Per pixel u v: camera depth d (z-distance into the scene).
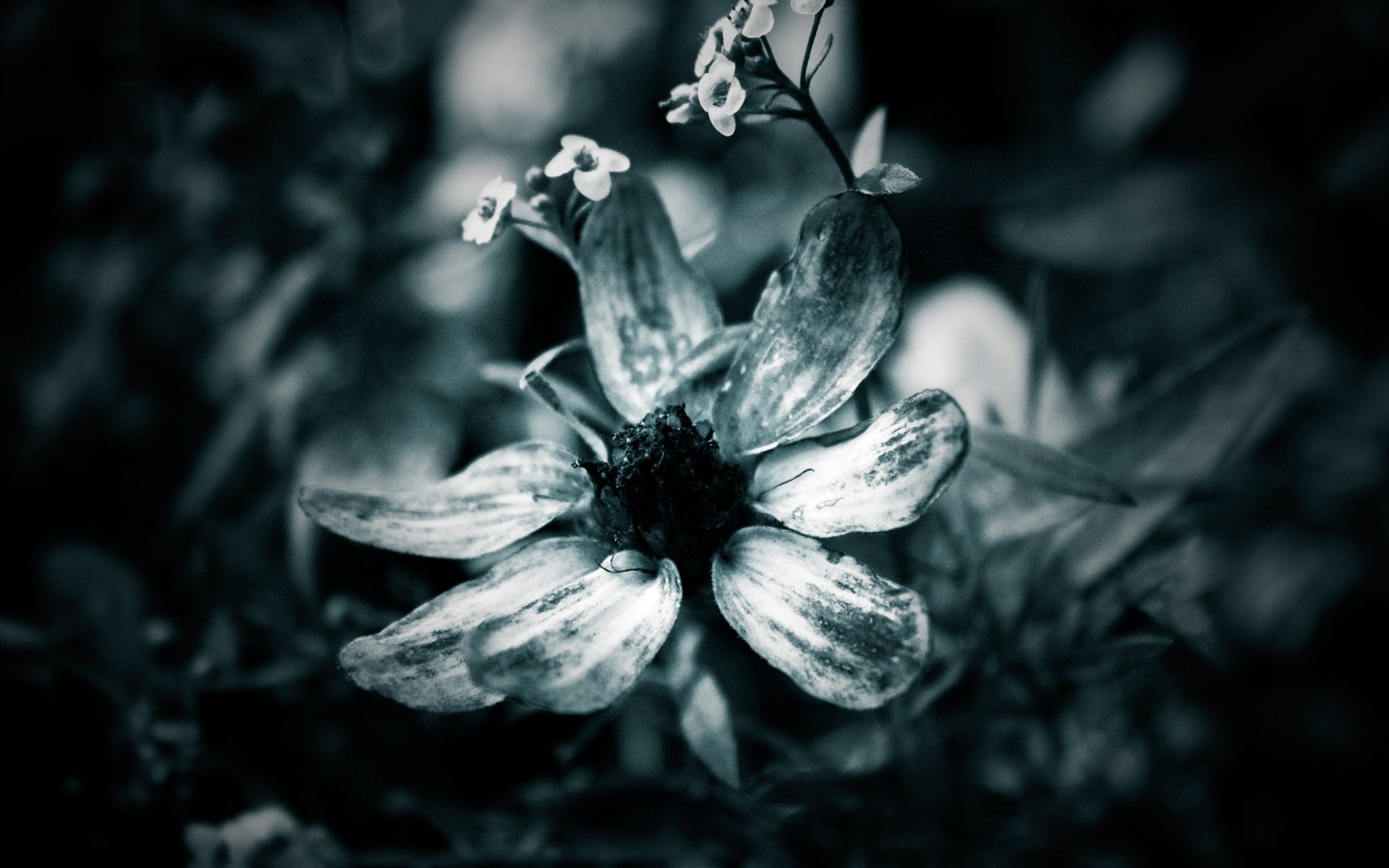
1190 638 0.21
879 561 0.20
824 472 0.16
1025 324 0.24
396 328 0.25
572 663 0.16
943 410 0.16
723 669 0.18
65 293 0.25
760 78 0.16
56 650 0.20
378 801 0.20
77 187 0.26
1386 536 0.24
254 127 0.25
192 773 0.20
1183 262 0.27
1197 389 0.19
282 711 0.21
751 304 0.27
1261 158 0.27
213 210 0.25
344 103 0.25
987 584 0.20
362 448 0.24
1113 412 0.21
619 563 0.17
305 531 0.20
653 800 0.19
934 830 0.19
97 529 0.24
